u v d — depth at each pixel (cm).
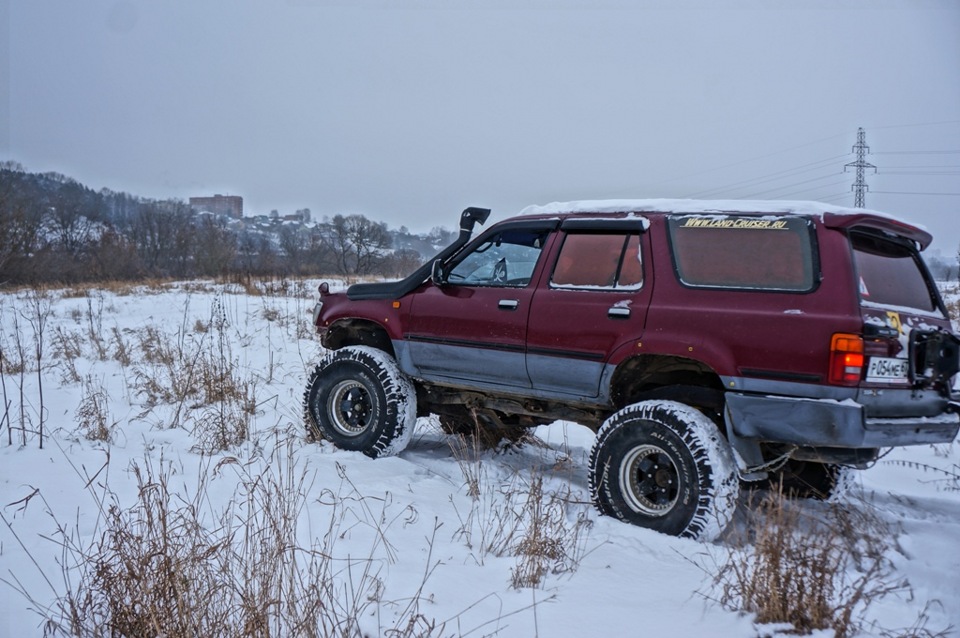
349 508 464
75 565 367
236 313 1586
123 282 2659
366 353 627
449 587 361
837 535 410
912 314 479
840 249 446
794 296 450
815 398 432
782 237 467
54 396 866
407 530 437
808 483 527
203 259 4216
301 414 777
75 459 565
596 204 561
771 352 445
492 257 594
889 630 326
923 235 516
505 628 320
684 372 511
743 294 466
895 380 445
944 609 353
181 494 480
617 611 343
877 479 630
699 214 503
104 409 772
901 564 407
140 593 301
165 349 1155
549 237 561
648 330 490
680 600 359
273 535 375
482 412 644
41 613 309
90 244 3947
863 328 425
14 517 429
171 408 794
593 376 515
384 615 327
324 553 359
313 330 1359
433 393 639
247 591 313
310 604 306
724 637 319
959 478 584
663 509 464
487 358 570
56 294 2147
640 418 473
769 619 333
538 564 380
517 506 495
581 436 757
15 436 650
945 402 478
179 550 356
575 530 445
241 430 650
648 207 530
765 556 355
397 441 610
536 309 544
